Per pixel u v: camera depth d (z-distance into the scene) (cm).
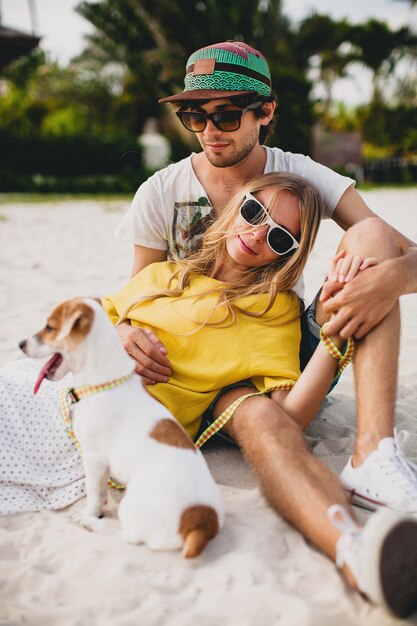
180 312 244
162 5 2106
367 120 3167
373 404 208
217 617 164
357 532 174
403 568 154
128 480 192
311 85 2169
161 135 2400
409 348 395
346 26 2512
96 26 2255
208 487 187
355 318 213
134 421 194
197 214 281
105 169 2105
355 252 231
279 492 192
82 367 196
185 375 238
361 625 161
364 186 2323
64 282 605
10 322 452
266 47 2294
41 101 2944
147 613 165
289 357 243
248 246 249
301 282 280
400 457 200
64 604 173
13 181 1923
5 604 173
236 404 222
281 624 161
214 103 258
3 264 704
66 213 1277
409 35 2719
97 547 192
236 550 188
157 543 184
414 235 867
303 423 226
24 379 248
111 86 2992
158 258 300
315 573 179
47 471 231
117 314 268
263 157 282
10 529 210
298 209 247
